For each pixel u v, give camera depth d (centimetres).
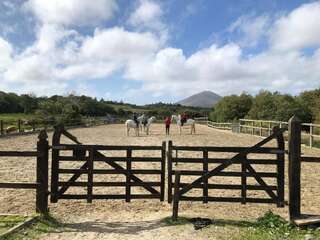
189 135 3083
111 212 762
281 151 729
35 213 711
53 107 5056
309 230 627
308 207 799
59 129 754
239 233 612
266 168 1326
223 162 748
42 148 715
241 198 747
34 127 3450
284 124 2506
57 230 636
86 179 1099
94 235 611
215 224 662
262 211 775
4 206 787
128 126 3025
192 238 592
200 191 957
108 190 966
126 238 596
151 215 740
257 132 3131
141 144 2170
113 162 768
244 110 5769
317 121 3325
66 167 1283
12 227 625
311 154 1673
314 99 4281
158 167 1307
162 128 4497
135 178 777
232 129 3753
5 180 1054
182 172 761
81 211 769
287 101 4469
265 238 584
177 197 695
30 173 1173
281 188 742
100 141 2378
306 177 1159
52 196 753
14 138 2630
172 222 677
